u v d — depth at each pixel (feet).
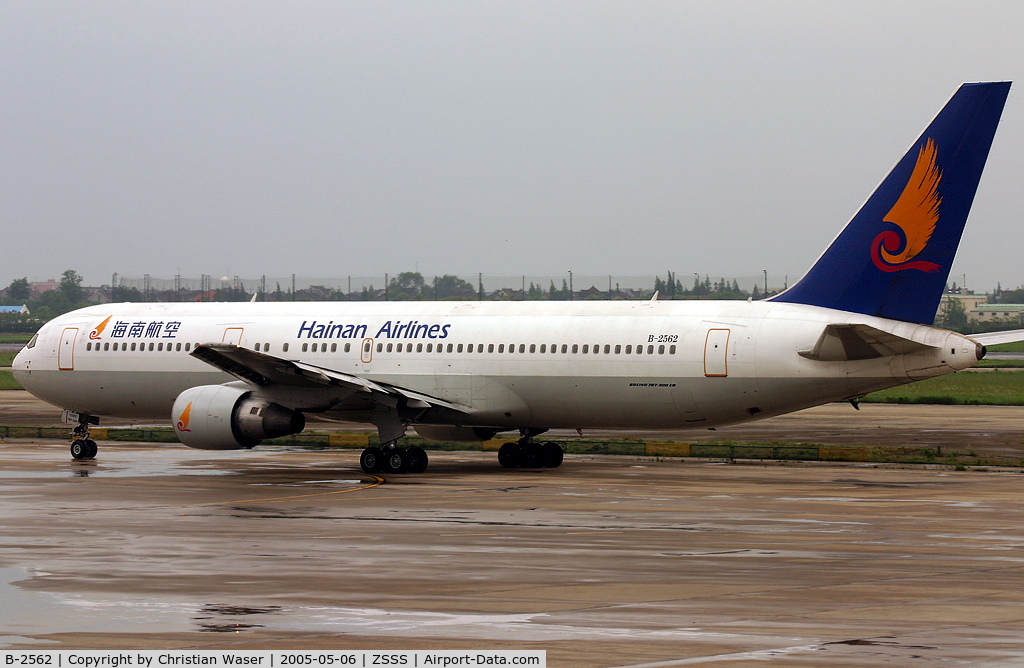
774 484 364.17
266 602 176.86
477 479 382.63
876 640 152.46
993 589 187.83
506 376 415.03
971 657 143.64
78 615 167.73
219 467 428.56
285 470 415.64
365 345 437.99
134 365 464.65
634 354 397.60
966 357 359.66
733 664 140.26
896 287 373.61
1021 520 274.77
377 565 209.77
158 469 417.90
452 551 225.97
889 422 615.98
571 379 405.59
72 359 474.49
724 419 394.93
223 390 402.72
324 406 399.85
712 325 390.83
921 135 368.27
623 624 162.20
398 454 406.00
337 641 152.76
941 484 363.97
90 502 311.47
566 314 417.28
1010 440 515.09
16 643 151.74
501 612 169.99
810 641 151.94
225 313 467.11
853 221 380.17
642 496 327.67
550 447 436.35
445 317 433.89
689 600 178.60
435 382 424.87
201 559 216.13
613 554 222.48
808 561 214.90
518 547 231.30
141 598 179.73
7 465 433.48
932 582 193.88
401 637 154.92
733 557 219.41
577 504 307.78
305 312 457.27
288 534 249.55
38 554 221.87
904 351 363.76
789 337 378.12
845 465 436.76
